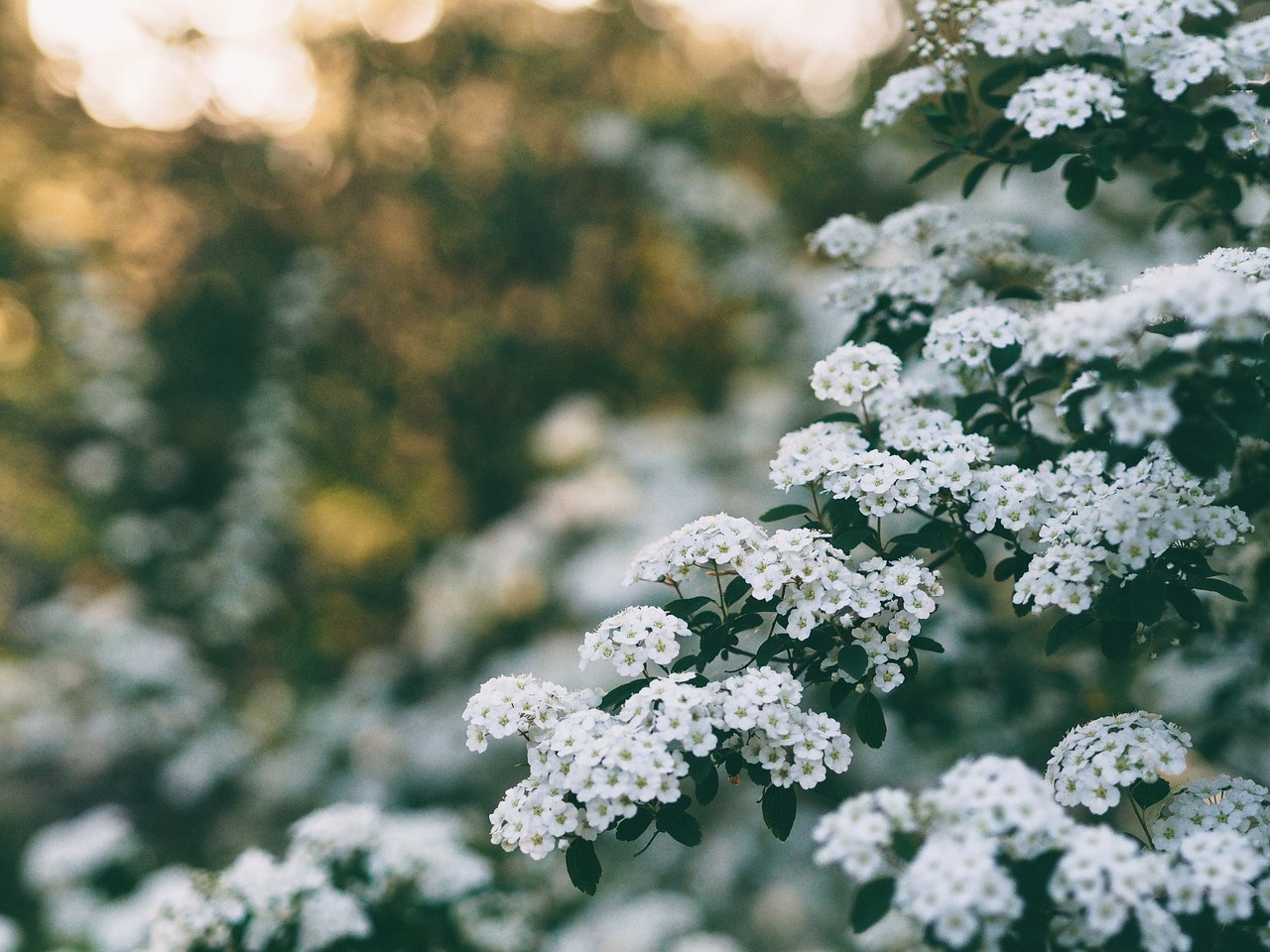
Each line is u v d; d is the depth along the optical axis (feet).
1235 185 6.52
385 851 7.73
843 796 4.99
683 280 20.81
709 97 22.02
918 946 4.55
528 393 22.61
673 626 5.14
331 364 22.62
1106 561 5.14
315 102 23.00
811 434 6.01
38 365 21.04
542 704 5.18
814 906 12.97
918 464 5.41
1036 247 14.05
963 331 5.71
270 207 23.25
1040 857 4.20
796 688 4.95
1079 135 6.45
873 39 20.53
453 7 22.25
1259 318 4.53
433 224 22.38
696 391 21.71
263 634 20.66
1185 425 4.40
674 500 16.93
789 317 18.53
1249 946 4.47
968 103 6.84
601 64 23.13
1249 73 6.31
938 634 9.08
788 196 20.80
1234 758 7.67
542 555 17.17
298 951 7.06
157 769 18.28
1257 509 6.17
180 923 6.91
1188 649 7.66
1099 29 5.94
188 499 22.03
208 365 22.40
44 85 22.40
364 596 22.41
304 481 20.72
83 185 22.68
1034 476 5.57
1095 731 5.25
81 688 17.79
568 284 22.13
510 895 8.96
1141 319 4.46
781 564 5.16
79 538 20.42
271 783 17.61
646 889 13.66
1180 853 4.90
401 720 17.81
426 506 23.02
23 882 16.83
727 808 14.52
